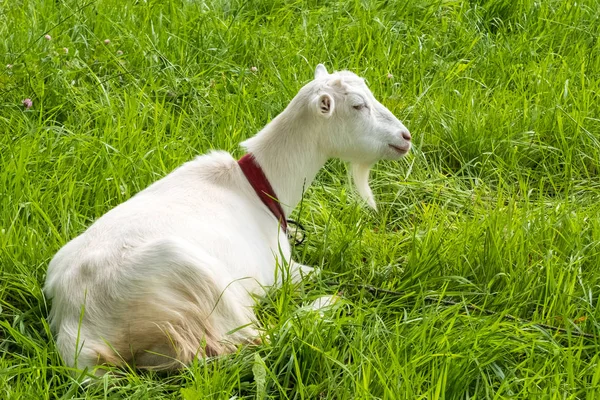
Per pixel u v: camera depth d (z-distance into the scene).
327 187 5.98
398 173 6.26
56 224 5.16
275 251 4.87
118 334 4.09
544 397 3.98
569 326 4.55
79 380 3.93
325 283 4.96
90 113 6.30
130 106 6.12
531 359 4.23
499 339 4.36
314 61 7.16
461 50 7.61
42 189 5.42
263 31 7.38
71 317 4.14
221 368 4.12
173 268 4.10
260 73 7.01
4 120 6.00
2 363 4.09
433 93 6.95
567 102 6.93
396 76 7.12
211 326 4.18
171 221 4.39
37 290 4.53
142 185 5.53
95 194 5.41
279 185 4.95
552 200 6.00
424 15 8.03
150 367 4.14
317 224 5.60
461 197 5.97
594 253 5.15
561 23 7.88
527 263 5.08
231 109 6.32
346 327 4.45
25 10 7.33
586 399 4.00
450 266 5.11
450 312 4.59
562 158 6.45
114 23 7.14
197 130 6.12
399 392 3.92
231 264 4.45
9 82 6.30
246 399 4.11
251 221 4.77
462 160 6.42
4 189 5.21
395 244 5.39
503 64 7.37
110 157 5.65
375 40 7.45
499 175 6.04
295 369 4.09
